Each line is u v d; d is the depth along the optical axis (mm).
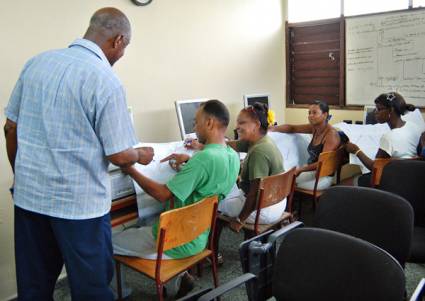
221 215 2518
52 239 1719
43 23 2418
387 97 2859
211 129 2020
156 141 3195
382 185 2250
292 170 2475
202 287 2449
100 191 1625
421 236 2057
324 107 3254
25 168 1597
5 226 2340
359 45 3842
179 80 3316
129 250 2045
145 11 3000
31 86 1569
